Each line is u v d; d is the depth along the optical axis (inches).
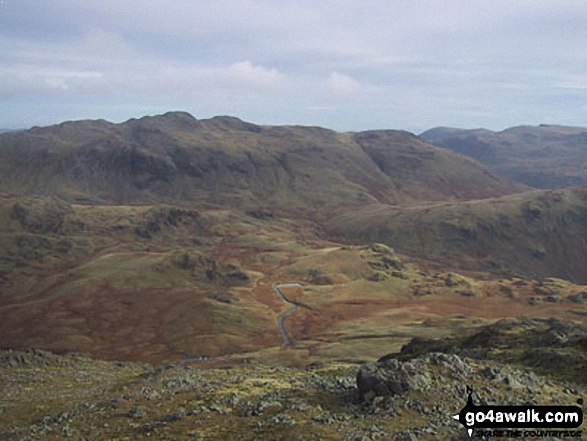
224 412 1561.3
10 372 3265.3
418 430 1225.4
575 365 2258.9
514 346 3080.7
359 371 1535.4
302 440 1208.8
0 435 1674.5
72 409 1951.3
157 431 1433.3
